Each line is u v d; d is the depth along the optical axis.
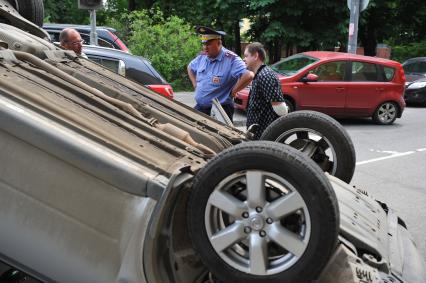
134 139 2.42
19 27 3.66
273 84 4.96
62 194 2.15
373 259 2.45
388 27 21.19
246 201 2.12
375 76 12.45
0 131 2.18
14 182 2.18
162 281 2.13
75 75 3.29
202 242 2.15
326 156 3.84
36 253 2.19
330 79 12.14
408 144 10.33
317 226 2.02
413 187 7.16
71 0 25.00
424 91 16.64
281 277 2.08
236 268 2.13
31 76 2.68
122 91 3.46
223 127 3.73
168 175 2.14
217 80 5.90
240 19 19.28
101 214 2.12
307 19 18.34
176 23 17.14
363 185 7.21
